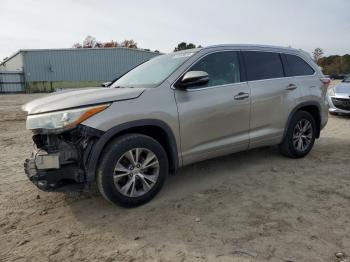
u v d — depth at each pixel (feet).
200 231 10.48
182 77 13.17
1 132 29.50
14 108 54.39
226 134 14.37
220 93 13.98
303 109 18.01
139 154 11.99
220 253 9.27
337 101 32.35
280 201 12.55
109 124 11.18
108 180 11.37
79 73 135.85
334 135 24.41
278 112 16.28
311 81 17.94
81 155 11.29
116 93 11.88
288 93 16.65
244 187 14.06
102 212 12.00
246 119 14.97
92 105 11.11
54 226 11.08
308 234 10.09
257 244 9.64
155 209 12.11
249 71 15.43
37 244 10.00
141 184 12.36
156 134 13.01
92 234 10.51
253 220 11.09
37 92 128.98
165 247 9.66
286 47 17.79
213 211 11.84
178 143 12.89
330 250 9.23
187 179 15.17
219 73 14.38
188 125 13.01
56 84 132.87
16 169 17.34
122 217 11.57
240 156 18.54
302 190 13.58
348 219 11.00
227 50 14.97
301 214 11.42
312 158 18.19
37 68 129.08
